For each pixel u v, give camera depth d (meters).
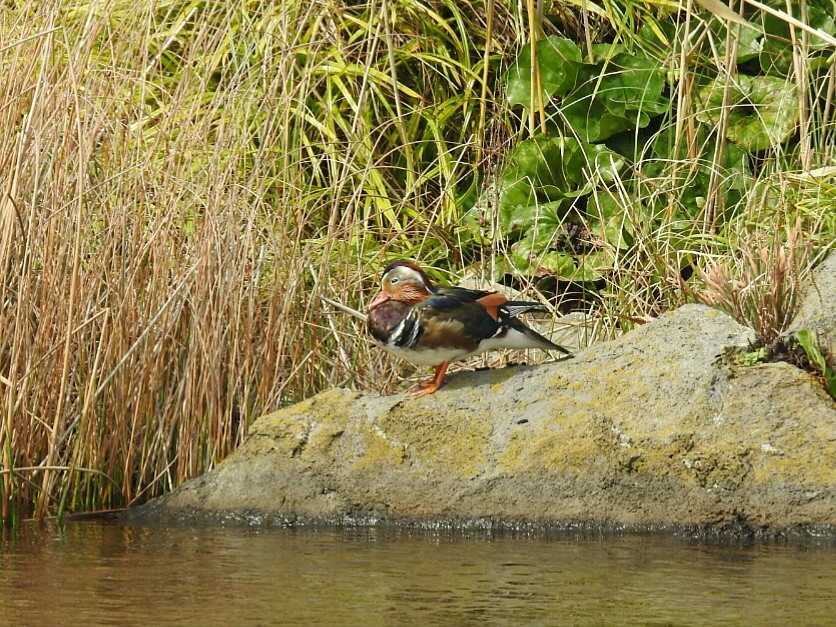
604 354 10.97
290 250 12.31
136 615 7.66
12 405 10.70
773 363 10.66
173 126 12.30
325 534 10.27
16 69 10.89
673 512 10.21
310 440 10.86
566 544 9.83
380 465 10.69
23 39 10.66
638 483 10.29
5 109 10.88
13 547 9.72
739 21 10.71
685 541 9.95
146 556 9.38
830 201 13.02
